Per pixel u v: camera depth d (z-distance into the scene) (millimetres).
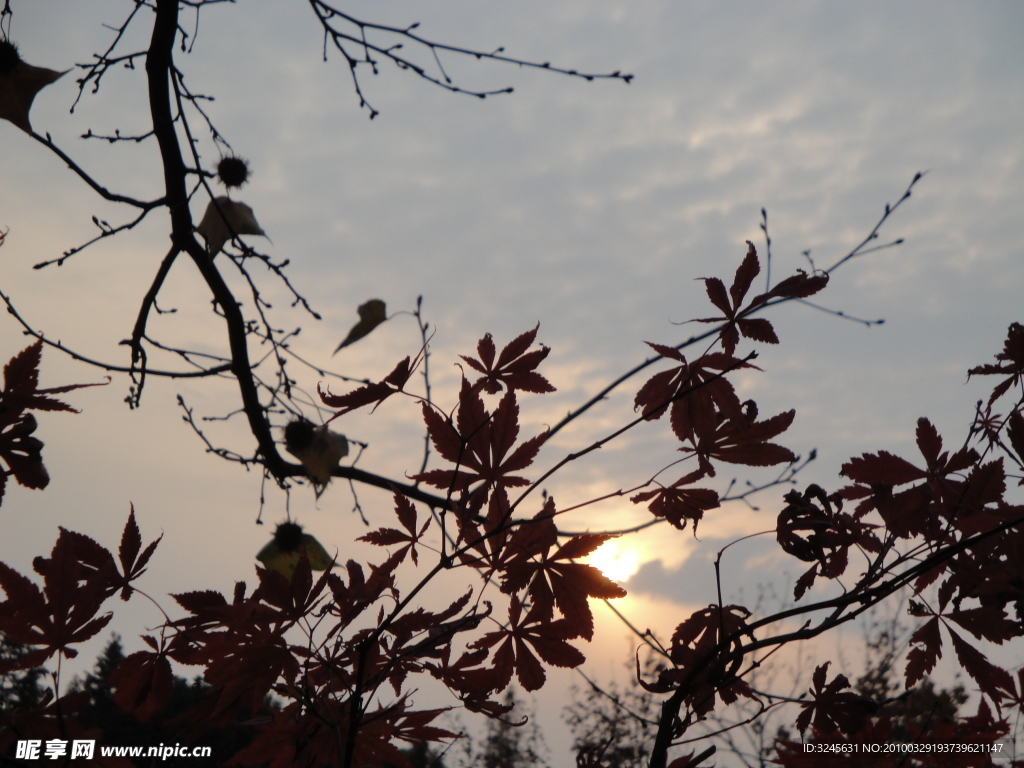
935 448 1165
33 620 1081
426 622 1136
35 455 1120
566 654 1140
